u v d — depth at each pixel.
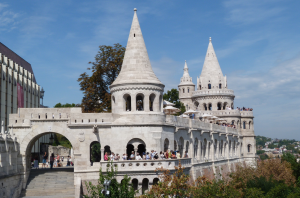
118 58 70.38
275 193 44.88
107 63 70.38
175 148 57.81
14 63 91.94
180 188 40.84
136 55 53.69
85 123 50.53
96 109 69.56
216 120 90.81
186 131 62.16
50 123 50.38
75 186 47.75
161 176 46.25
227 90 97.88
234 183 47.75
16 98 86.69
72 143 50.09
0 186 41.97
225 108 98.56
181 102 104.62
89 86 70.31
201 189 40.19
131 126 50.56
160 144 51.19
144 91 51.91
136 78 52.16
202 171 67.88
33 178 51.28
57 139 108.50
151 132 50.75
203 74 100.75
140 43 54.41
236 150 95.75
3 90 78.50
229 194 40.91
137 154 50.62
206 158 71.62
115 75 71.44
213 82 99.25
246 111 100.62
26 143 50.00
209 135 74.44
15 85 86.12
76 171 49.56
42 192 47.62
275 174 62.56
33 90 103.00
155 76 54.09
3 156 44.19
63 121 50.44
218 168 77.50
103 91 70.81
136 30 54.88
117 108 52.59
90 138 50.50
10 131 50.00
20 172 48.91
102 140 50.66
